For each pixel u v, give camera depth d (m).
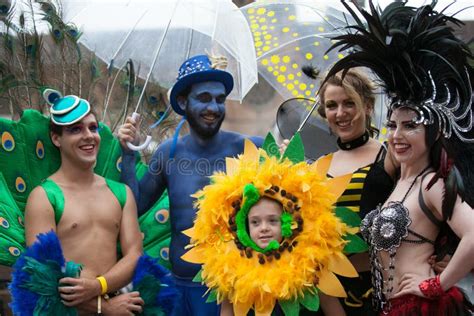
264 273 3.28
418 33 3.31
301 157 3.55
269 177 3.37
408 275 3.21
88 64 4.53
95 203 3.92
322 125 4.77
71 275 3.63
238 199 3.39
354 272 3.30
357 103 3.83
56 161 4.20
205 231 3.41
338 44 3.41
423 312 3.17
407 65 3.27
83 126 3.89
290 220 3.32
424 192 3.23
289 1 5.11
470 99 3.31
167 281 3.84
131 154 4.16
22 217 4.00
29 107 4.43
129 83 4.57
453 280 3.10
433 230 3.25
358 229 3.43
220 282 3.30
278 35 4.92
